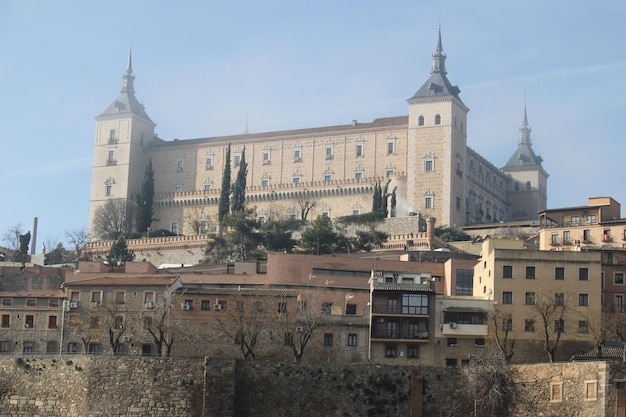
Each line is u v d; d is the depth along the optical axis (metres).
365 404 121.00
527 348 144.50
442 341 142.50
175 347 142.62
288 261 172.00
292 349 140.12
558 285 147.38
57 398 123.75
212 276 172.38
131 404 121.12
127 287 150.00
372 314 142.25
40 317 150.62
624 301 160.75
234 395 120.38
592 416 108.12
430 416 119.94
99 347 146.50
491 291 147.50
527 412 115.12
